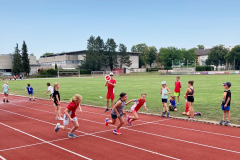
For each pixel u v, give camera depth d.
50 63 106.75
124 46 98.88
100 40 95.75
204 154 6.25
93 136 8.06
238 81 35.47
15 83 43.44
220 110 12.75
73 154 6.32
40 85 36.41
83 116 11.76
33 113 12.73
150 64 124.19
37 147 6.93
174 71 79.06
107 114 12.34
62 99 18.56
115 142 7.36
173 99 12.98
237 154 6.25
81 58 97.06
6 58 82.38
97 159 5.95
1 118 11.38
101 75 83.19
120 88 26.67
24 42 83.00
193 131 8.68
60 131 8.78
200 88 25.05
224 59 105.50
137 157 6.05
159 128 9.16
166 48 107.00
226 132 8.51
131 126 9.50
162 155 6.20
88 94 21.72
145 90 24.22
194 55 119.69
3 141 7.55
